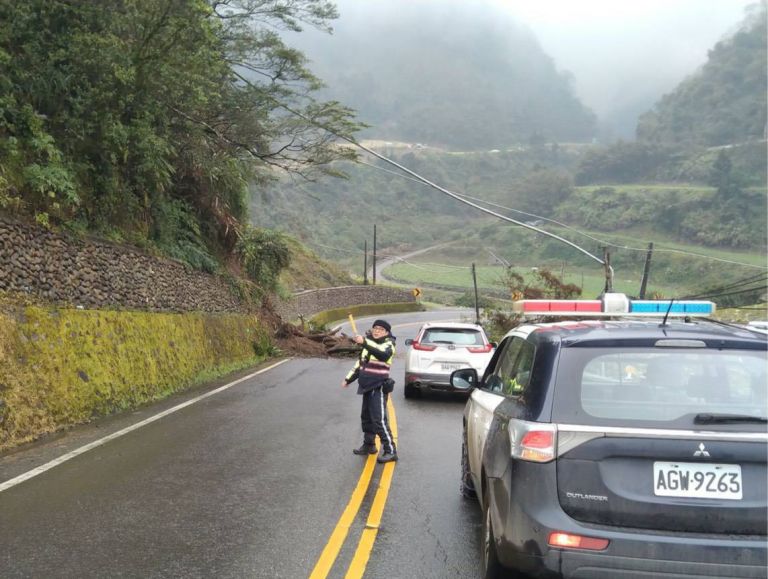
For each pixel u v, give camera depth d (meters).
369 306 61.94
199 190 23.05
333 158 20.97
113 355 11.84
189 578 4.29
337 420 10.34
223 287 22.62
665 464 3.28
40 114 12.64
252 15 19.36
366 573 4.42
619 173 175.75
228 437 8.91
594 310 4.67
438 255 141.38
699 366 3.57
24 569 4.38
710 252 104.38
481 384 5.86
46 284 10.87
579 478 3.32
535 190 158.75
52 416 9.16
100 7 11.98
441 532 5.24
